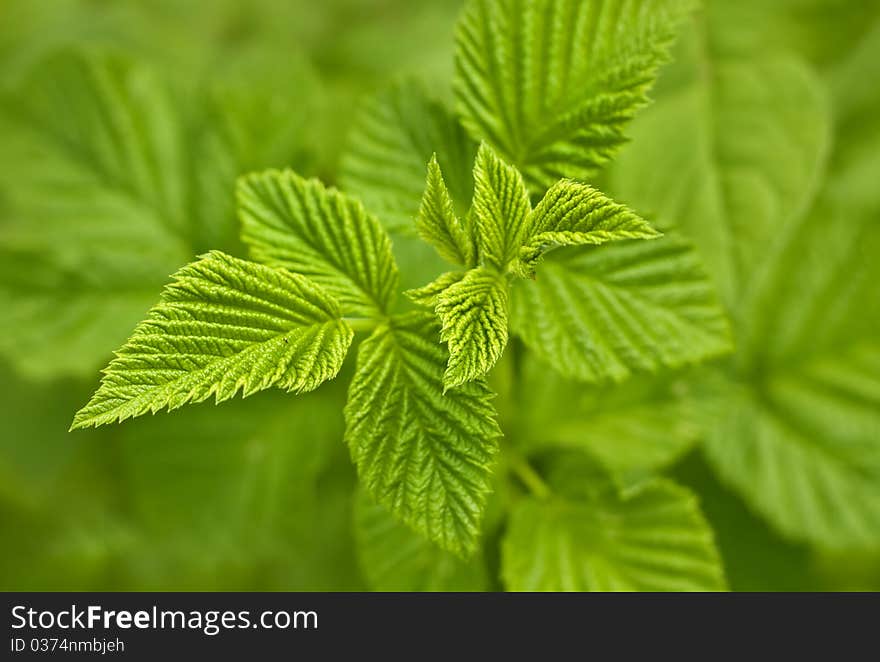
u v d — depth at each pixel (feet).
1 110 1.66
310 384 1.30
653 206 1.67
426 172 1.42
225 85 1.66
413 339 1.34
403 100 1.43
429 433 1.32
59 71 1.65
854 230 1.68
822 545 1.62
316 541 1.83
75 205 1.66
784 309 1.67
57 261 1.65
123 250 1.65
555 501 1.48
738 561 1.67
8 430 1.97
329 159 1.80
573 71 1.40
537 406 1.53
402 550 1.46
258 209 1.37
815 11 1.83
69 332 1.64
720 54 1.71
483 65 1.41
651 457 1.52
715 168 1.67
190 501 1.68
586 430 1.53
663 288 1.41
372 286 1.36
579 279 1.42
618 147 1.38
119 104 1.65
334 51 1.99
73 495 1.99
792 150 1.67
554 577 1.45
